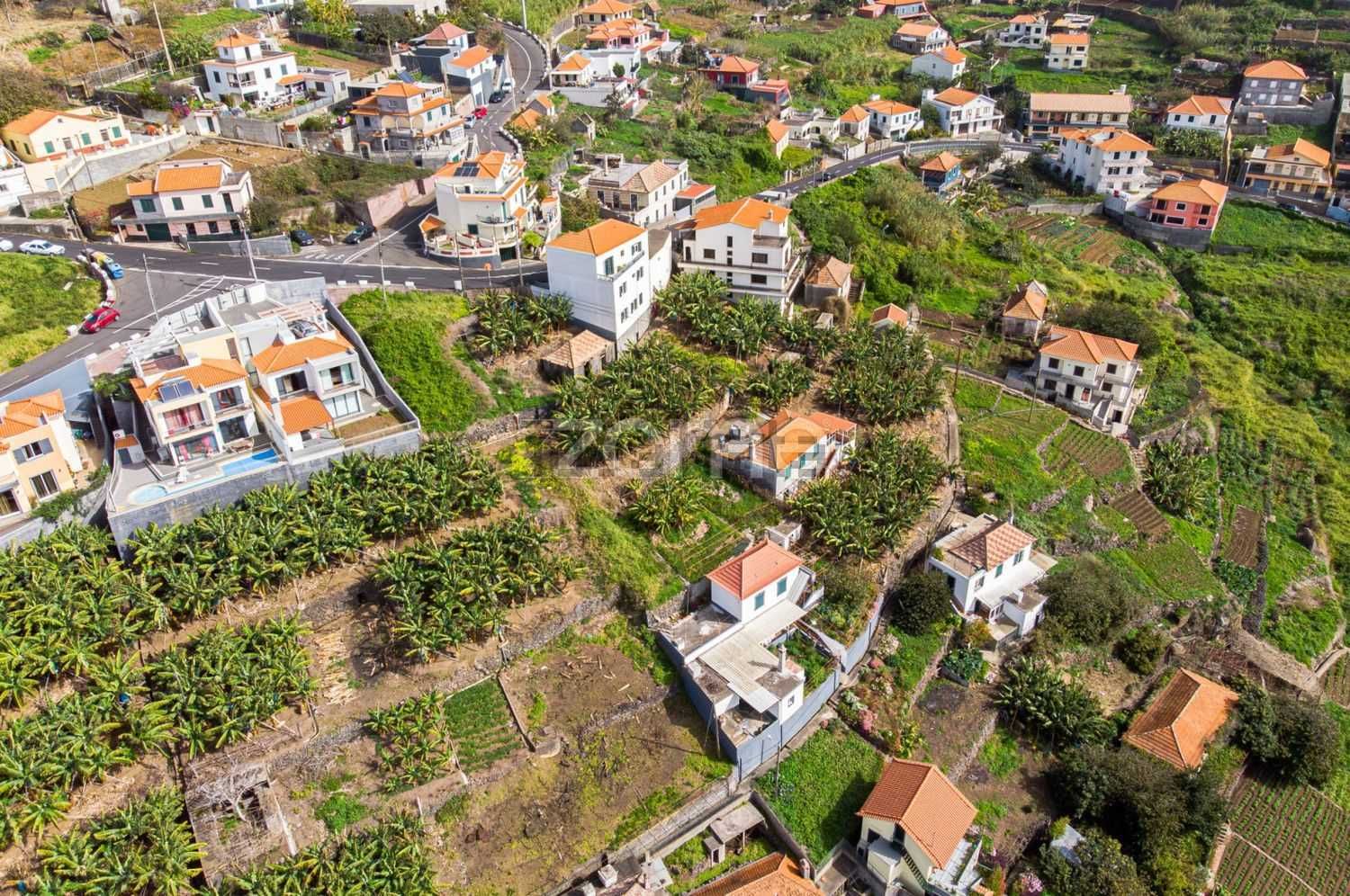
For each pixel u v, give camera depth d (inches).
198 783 2133.4
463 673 2459.4
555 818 2240.4
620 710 2458.2
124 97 4808.1
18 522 2524.6
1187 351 4490.7
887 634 2815.0
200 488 2613.2
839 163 5743.1
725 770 2367.1
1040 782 2541.8
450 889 2113.7
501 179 3865.7
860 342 3624.5
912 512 2989.7
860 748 2519.7
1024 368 4111.7
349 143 4776.1
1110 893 2236.7
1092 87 7396.7
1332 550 3617.1
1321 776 2645.2
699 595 2736.2
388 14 6141.7
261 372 2881.4
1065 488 3449.8
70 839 1958.7
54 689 2230.6
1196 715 2691.9
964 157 6127.0
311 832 2133.4
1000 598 2928.2
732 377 3444.9
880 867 2229.3
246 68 4953.3
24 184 3993.6
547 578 2605.8
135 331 3196.4
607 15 7495.1
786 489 3070.9
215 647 2281.0
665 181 4576.8
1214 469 3887.8
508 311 3280.0
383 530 2635.3
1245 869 2426.2
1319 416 4288.9
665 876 2186.3
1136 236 5605.3
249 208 3922.2
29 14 5457.7
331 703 2343.8
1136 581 3201.3
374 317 3304.6
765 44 7578.7
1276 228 5600.4
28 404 2620.6
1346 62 7165.4
